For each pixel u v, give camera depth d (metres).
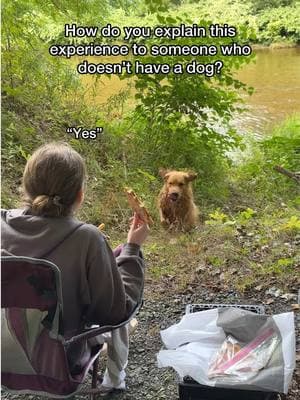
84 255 1.81
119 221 4.66
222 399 2.08
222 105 6.23
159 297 3.26
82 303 1.89
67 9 6.09
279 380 2.03
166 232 4.64
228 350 2.19
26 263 1.66
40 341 1.79
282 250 3.90
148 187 5.34
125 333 2.28
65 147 1.90
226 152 7.02
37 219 1.82
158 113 6.15
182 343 2.30
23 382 1.84
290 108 8.16
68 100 6.18
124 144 5.94
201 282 3.46
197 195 5.61
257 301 3.21
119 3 6.43
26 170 1.87
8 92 5.62
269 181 6.18
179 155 5.98
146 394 2.39
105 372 2.40
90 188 5.01
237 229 4.38
